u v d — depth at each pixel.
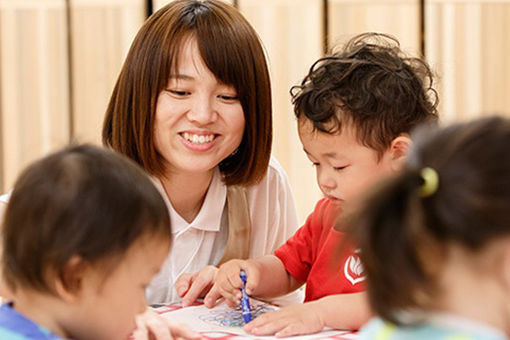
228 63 1.49
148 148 1.55
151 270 1.00
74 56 3.75
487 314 0.79
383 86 1.41
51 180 0.95
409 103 1.43
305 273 1.63
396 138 1.41
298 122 1.48
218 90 1.51
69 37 3.73
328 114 1.40
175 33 1.48
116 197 0.95
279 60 3.79
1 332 0.95
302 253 1.63
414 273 0.77
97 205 0.94
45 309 0.98
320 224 1.61
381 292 0.79
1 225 0.99
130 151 1.58
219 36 1.48
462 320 0.78
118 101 1.56
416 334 0.80
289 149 3.80
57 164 0.97
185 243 1.69
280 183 1.86
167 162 1.60
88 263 0.93
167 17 1.50
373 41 1.84
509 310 0.79
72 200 0.93
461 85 3.82
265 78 1.58
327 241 1.54
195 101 1.50
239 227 1.74
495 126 0.80
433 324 0.79
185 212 1.71
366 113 1.39
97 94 3.76
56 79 3.78
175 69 1.48
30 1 3.75
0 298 1.37
